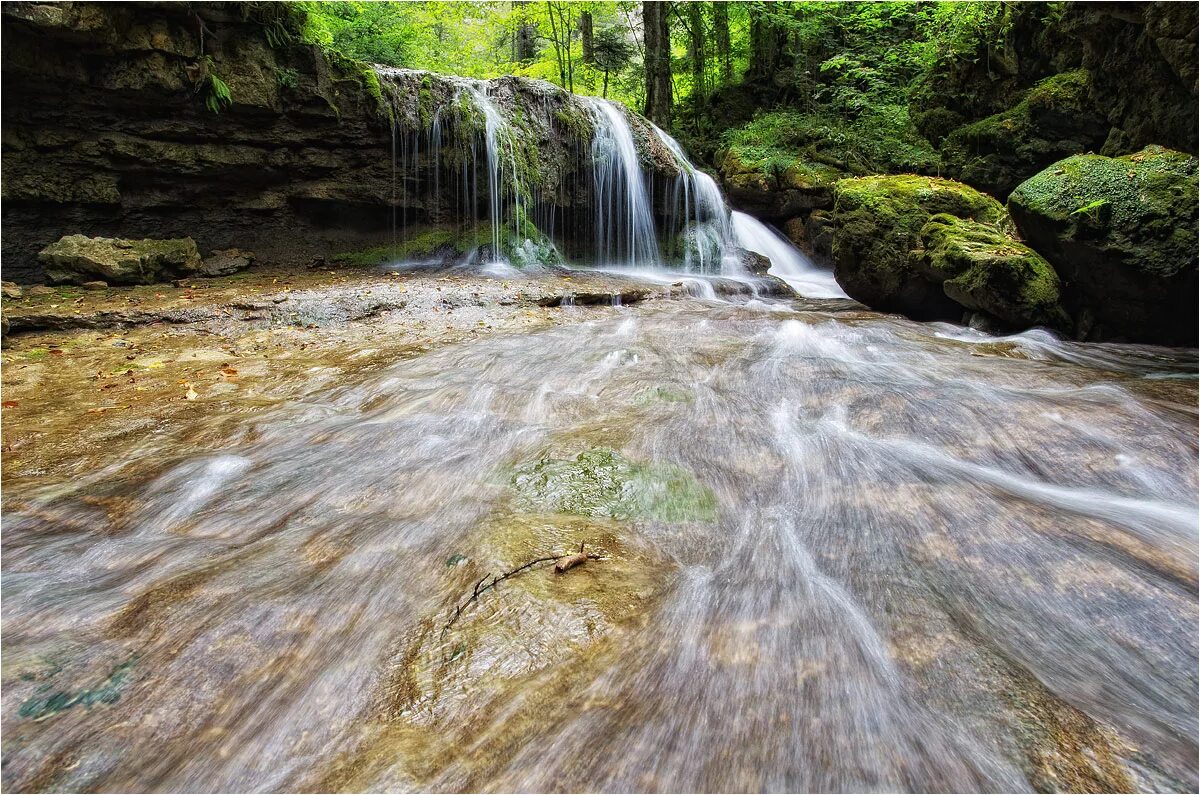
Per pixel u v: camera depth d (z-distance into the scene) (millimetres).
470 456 3609
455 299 8125
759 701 1788
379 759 1637
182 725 1775
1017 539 2639
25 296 7531
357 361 5746
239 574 2451
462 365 5578
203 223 9828
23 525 2910
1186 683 1910
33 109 8102
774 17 16406
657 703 1786
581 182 12578
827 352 6062
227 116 9297
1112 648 2043
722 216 14383
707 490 3180
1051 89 10625
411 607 2244
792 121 15703
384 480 3330
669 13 18844
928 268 7555
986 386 4742
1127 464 3410
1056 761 1591
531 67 20656
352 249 10922
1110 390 4586
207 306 7223
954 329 7242
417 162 10891
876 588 2352
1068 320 6895
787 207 14438
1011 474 3400
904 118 13953
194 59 8633
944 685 1848
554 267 11445
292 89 9516
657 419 4180
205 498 3184
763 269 13336
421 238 11227
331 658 2010
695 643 2029
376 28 16078
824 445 3709
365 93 10109
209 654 2023
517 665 1951
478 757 1624
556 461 3469
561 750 1634
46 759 1661
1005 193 11453
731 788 1521
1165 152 6543
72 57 7922
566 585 2330
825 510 2973
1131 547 2576
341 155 10344
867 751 1621
